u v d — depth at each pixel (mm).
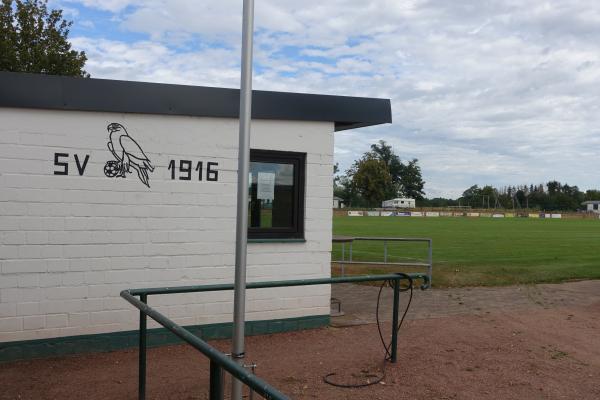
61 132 5957
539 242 24734
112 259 6195
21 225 5816
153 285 6387
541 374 5535
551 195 119062
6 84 5656
